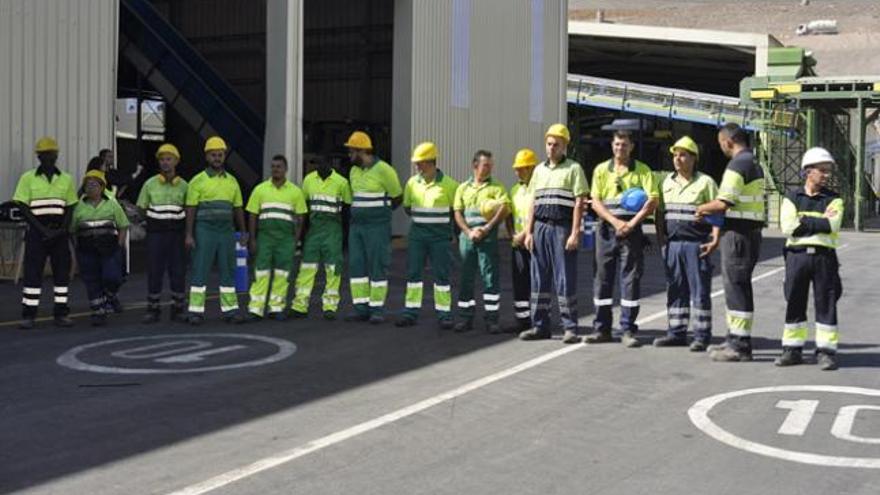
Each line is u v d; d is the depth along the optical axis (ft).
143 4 97.14
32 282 37.04
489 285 36.32
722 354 30.58
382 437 21.65
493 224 35.53
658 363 30.19
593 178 33.71
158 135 102.06
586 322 40.01
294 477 18.74
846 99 133.39
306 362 30.50
